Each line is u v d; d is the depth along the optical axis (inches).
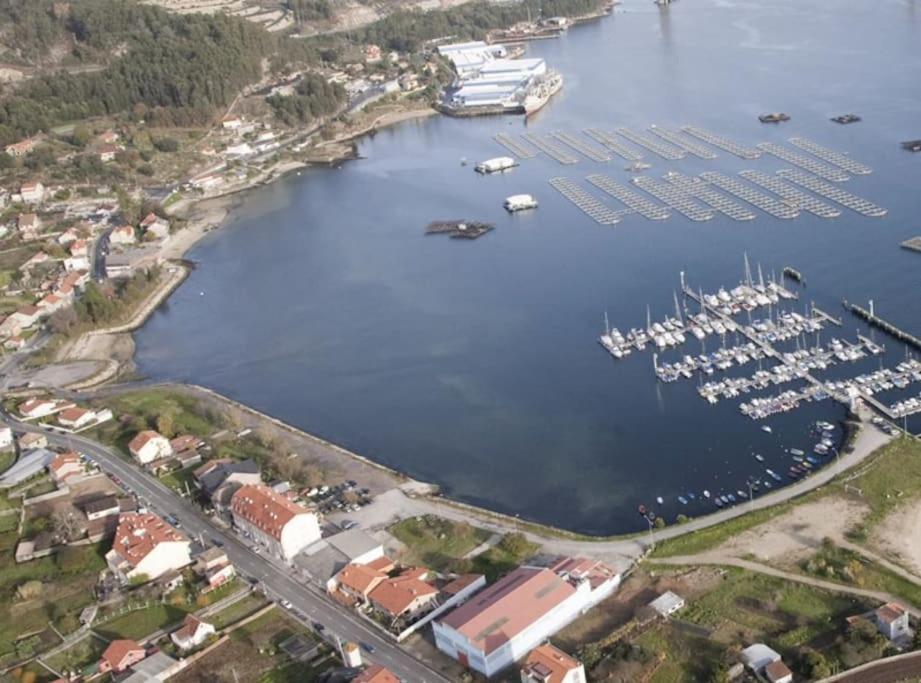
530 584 6988.2
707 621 6776.6
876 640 6294.3
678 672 6358.3
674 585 7199.8
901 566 7130.9
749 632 6633.9
